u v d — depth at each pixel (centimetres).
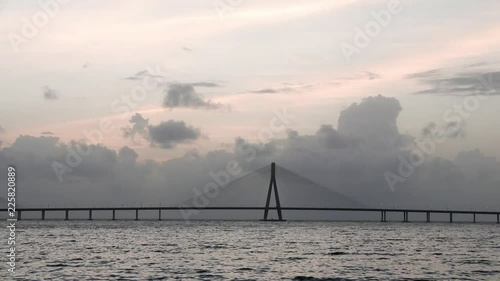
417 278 6531
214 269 7244
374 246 11919
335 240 14425
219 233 18738
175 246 11531
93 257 8725
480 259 8800
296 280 6347
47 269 7056
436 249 11012
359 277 6612
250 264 7912
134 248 10838
